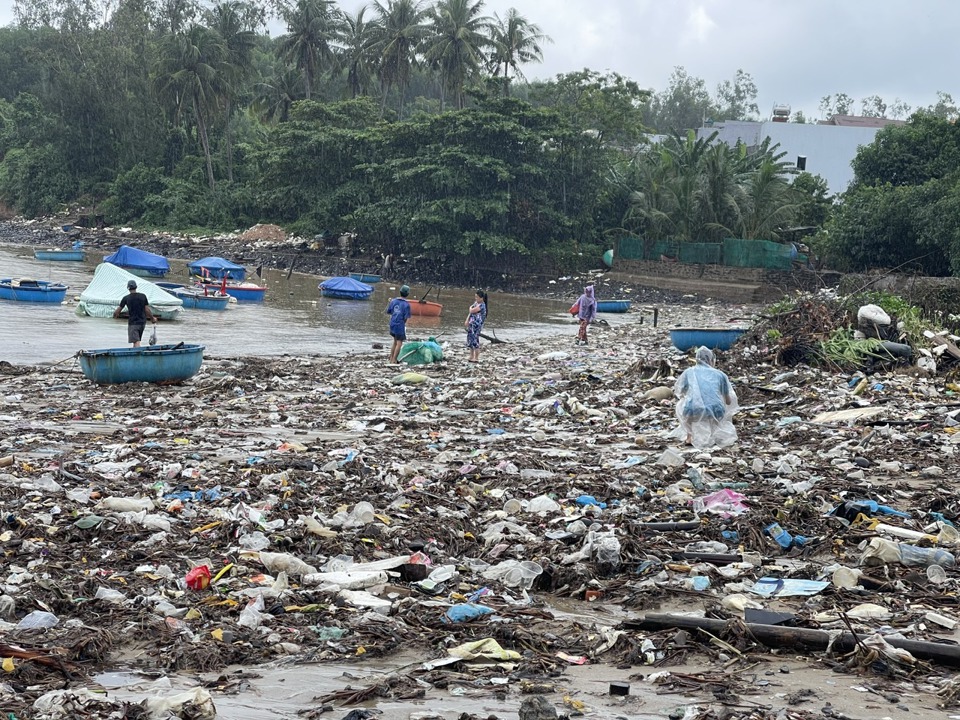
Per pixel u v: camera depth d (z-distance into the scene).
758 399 17.67
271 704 5.14
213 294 40.88
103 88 92.62
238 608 6.68
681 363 21.58
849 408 15.98
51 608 6.50
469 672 5.69
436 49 75.25
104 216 90.12
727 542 8.77
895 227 46.34
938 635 6.31
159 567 7.36
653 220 60.66
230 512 8.95
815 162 73.44
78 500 9.27
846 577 7.45
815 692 5.39
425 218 61.22
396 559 7.77
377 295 53.19
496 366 23.62
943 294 26.02
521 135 60.94
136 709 4.88
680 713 5.03
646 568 7.85
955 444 12.98
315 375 21.27
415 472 11.09
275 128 79.06
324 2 85.81
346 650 5.97
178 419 15.04
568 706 5.12
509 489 10.55
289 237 76.81
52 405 16.20
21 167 96.88
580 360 25.09
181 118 89.81
